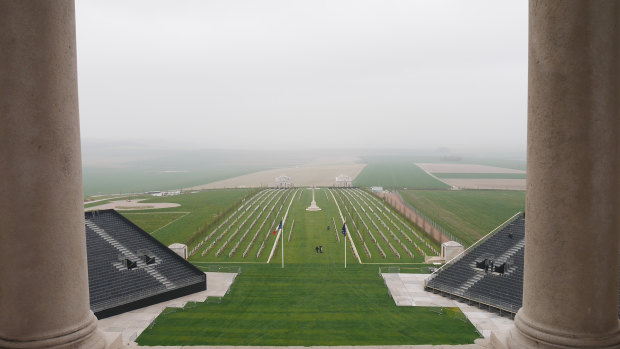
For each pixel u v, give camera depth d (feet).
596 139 30.73
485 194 628.28
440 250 263.49
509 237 215.92
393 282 199.11
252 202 500.74
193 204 504.43
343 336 140.26
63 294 31.76
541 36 31.68
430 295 181.47
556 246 31.91
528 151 33.91
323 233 314.14
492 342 39.58
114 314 158.81
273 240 290.35
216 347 47.37
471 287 178.50
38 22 29.43
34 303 30.76
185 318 156.25
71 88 31.73
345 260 232.12
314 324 150.51
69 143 31.55
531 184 33.45
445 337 139.03
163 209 463.42
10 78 29.19
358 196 561.43
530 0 33.27
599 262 31.60
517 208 486.38
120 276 182.29
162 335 141.08
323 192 614.75
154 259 204.23
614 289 32.71
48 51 29.86
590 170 30.81
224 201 529.04
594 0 30.07
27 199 29.91
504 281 177.27
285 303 172.14
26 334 30.86
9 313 30.78
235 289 190.80
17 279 30.45
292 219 376.68
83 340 32.73
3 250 30.37
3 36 29.01
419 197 583.58
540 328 33.09
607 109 30.83
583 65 30.27
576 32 30.17
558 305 32.27
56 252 31.12
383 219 375.86
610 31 30.58
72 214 32.07
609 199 31.48
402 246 272.92
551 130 31.42
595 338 31.83
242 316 158.10
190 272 199.31
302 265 229.86
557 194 31.50
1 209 30.07
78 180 32.83
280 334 141.90
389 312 161.89
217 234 312.09
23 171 29.73
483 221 400.88
